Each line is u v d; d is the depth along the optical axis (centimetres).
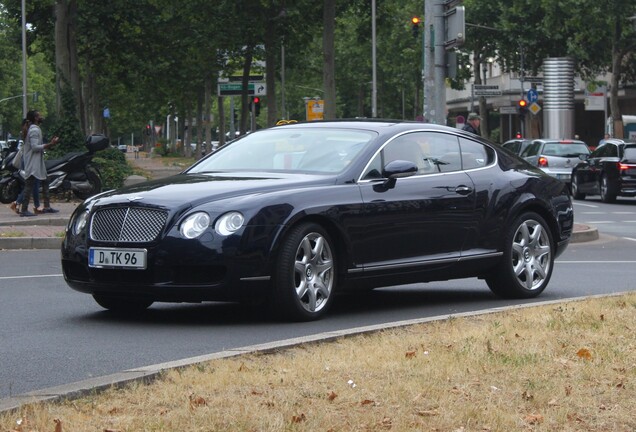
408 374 1466
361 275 2181
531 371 1487
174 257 1989
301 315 2091
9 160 5659
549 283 2828
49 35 11200
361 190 2188
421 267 2283
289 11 10350
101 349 1819
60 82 6962
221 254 1983
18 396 1338
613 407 1298
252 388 1388
